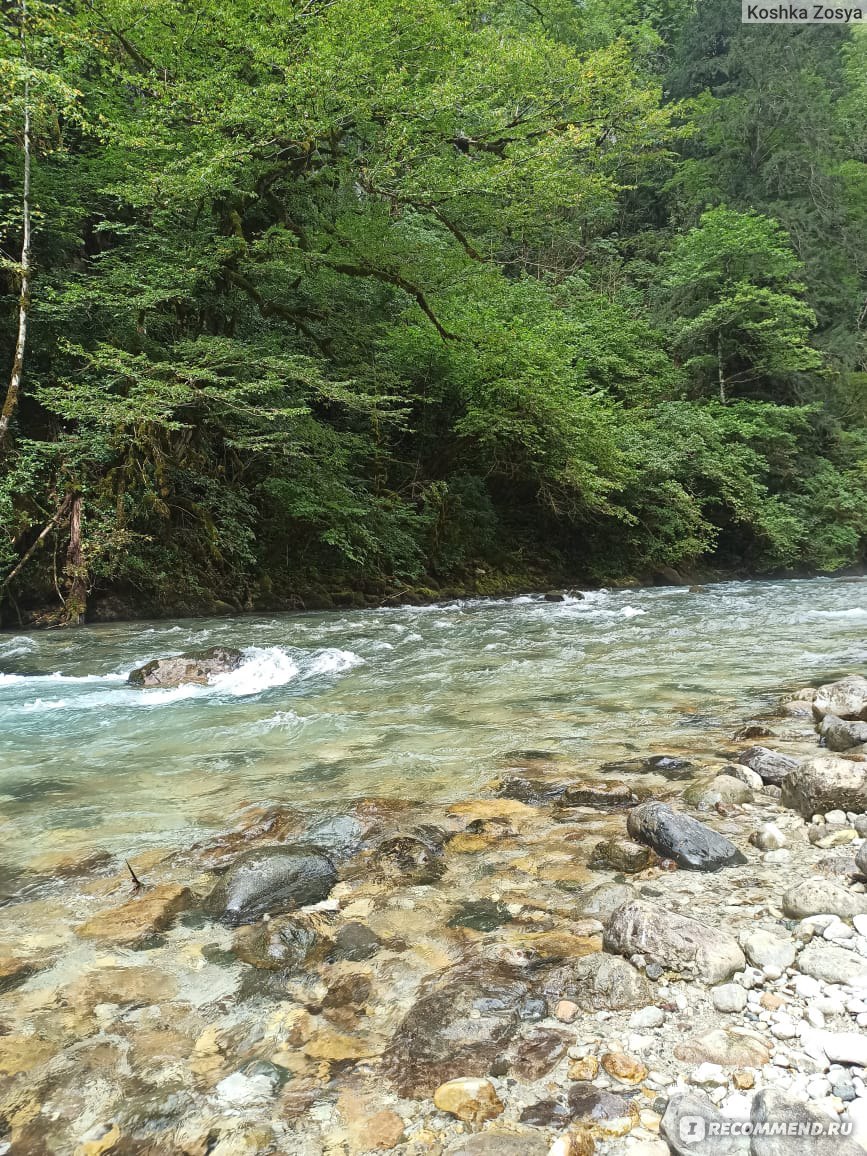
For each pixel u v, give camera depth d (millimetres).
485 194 13180
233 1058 1579
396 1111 1406
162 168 11086
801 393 24078
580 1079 1457
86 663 6922
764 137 26469
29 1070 1542
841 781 2771
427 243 14398
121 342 11469
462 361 15281
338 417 15578
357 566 13586
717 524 21469
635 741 3930
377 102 10914
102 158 12344
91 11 11008
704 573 20531
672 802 3010
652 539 19094
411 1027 1642
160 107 10719
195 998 1801
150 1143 1343
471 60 11805
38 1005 1771
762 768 3293
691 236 23625
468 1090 1438
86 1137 1362
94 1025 1695
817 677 5582
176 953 2006
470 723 4441
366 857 2580
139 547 10867
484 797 3162
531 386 15008
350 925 2121
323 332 14266
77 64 11234
